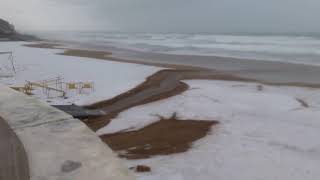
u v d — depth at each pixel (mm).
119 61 43250
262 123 15852
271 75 31969
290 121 16219
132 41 104688
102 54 55031
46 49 65812
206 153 12180
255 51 61938
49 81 25953
